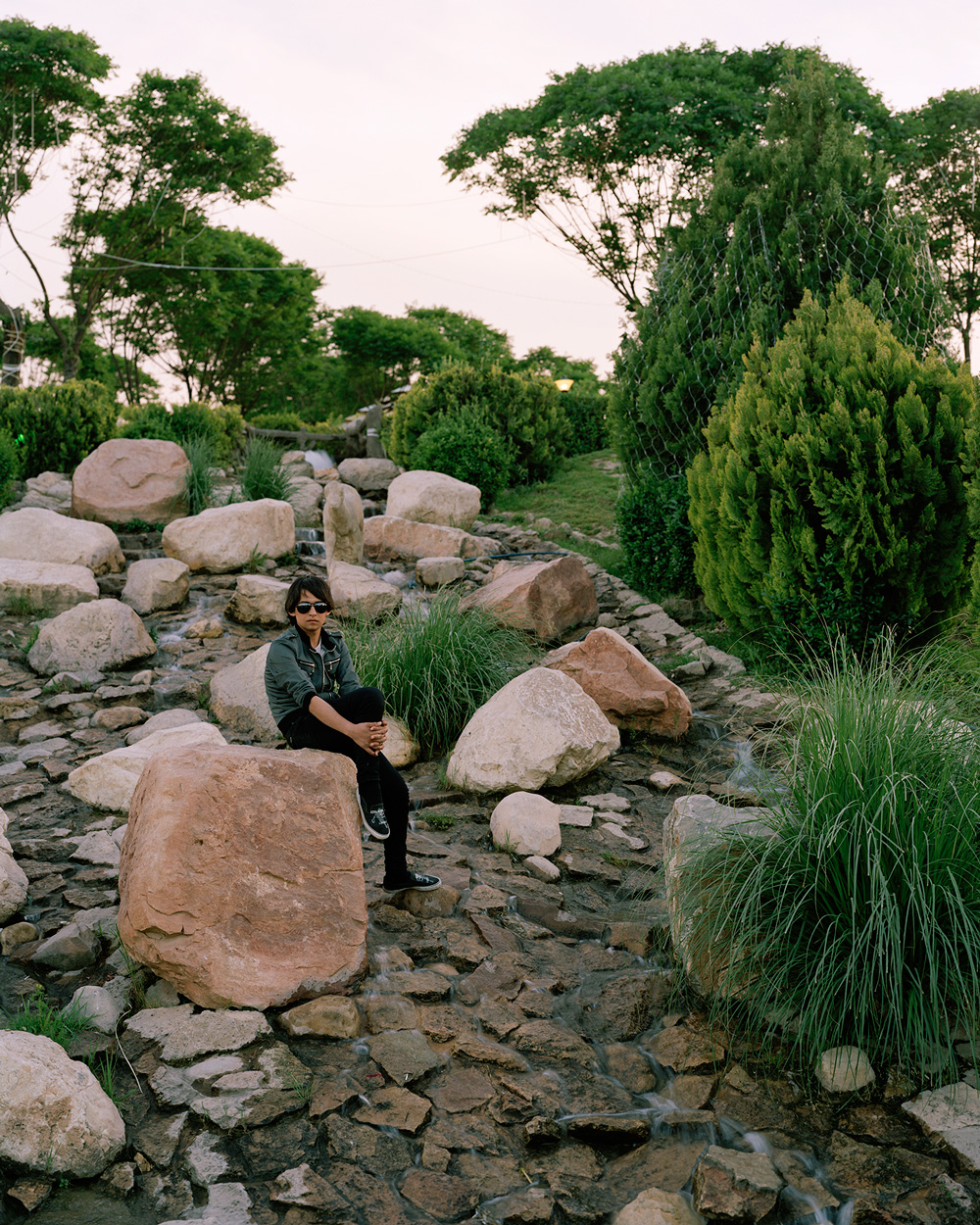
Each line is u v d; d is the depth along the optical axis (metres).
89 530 10.88
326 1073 3.37
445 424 15.81
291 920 3.80
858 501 7.60
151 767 4.07
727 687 7.84
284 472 14.68
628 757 6.72
